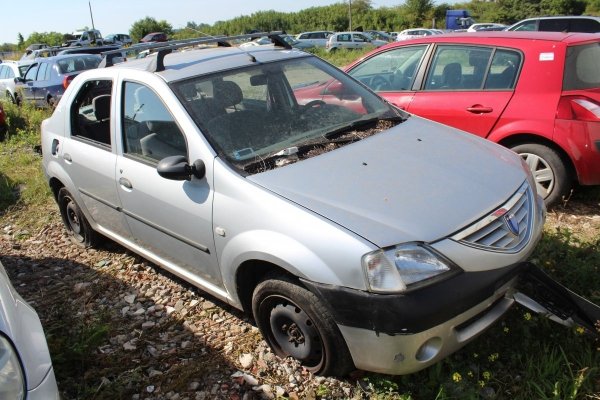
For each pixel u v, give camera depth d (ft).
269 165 9.99
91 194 13.85
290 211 8.75
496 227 8.77
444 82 16.97
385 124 12.01
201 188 10.18
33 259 15.64
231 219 9.55
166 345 10.97
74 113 14.52
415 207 8.65
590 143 14.39
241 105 11.34
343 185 9.22
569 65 14.78
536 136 15.21
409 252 7.93
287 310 9.30
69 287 13.76
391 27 174.09
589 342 9.52
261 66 12.42
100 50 56.70
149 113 11.53
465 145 11.16
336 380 9.41
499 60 15.94
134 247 13.41
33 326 7.48
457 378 8.54
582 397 8.58
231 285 10.21
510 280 8.63
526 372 8.97
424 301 7.70
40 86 41.68
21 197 20.66
